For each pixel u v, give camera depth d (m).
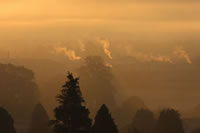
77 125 65.94
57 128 66.06
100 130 68.38
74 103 66.12
